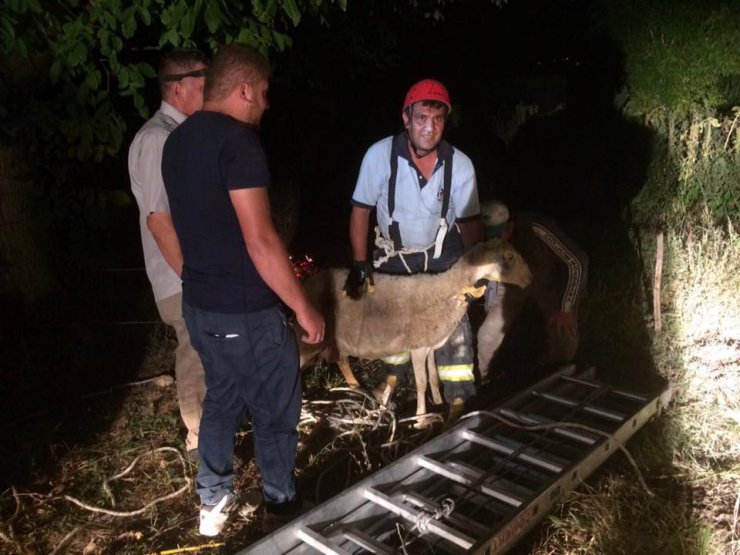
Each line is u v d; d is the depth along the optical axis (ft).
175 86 11.19
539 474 12.12
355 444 13.97
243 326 9.51
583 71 32.53
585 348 17.15
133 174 11.03
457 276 13.01
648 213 26.61
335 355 14.17
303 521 10.08
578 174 30.53
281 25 20.65
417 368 14.12
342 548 9.84
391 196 12.95
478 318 19.52
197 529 11.59
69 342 17.75
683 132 27.89
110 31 14.47
